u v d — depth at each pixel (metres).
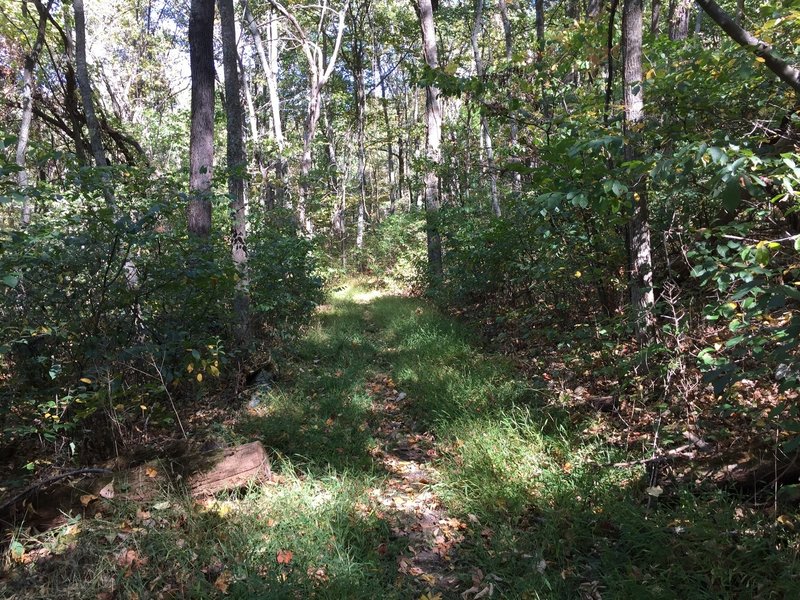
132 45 21.16
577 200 3.18
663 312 4.29
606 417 4.44
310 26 23.14
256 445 3.91
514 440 4.23
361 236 22.61
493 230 7.30
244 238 7.30
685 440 3.69
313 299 8.67
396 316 10.26
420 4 12.16
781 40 3.93
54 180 4.68
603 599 2.68
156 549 3.01
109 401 4.00
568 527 3.21
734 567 2.59
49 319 3.91
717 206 4.31
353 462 4.27
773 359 2.34
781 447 3.02
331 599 2.68
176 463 3.74
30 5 11.28
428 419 5.21
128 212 4.58
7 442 4.16
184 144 17.31
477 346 7.41
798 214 3.93
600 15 5.62
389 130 26.84
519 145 6.10
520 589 2.75
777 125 3.97
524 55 5.75
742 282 3.44
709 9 3.59
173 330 4.52
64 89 9.17
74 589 2.72
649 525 2.93
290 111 29.88
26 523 3.36
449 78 5.56
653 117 4.29
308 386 6.27
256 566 2.92
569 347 5.63
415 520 3.53
